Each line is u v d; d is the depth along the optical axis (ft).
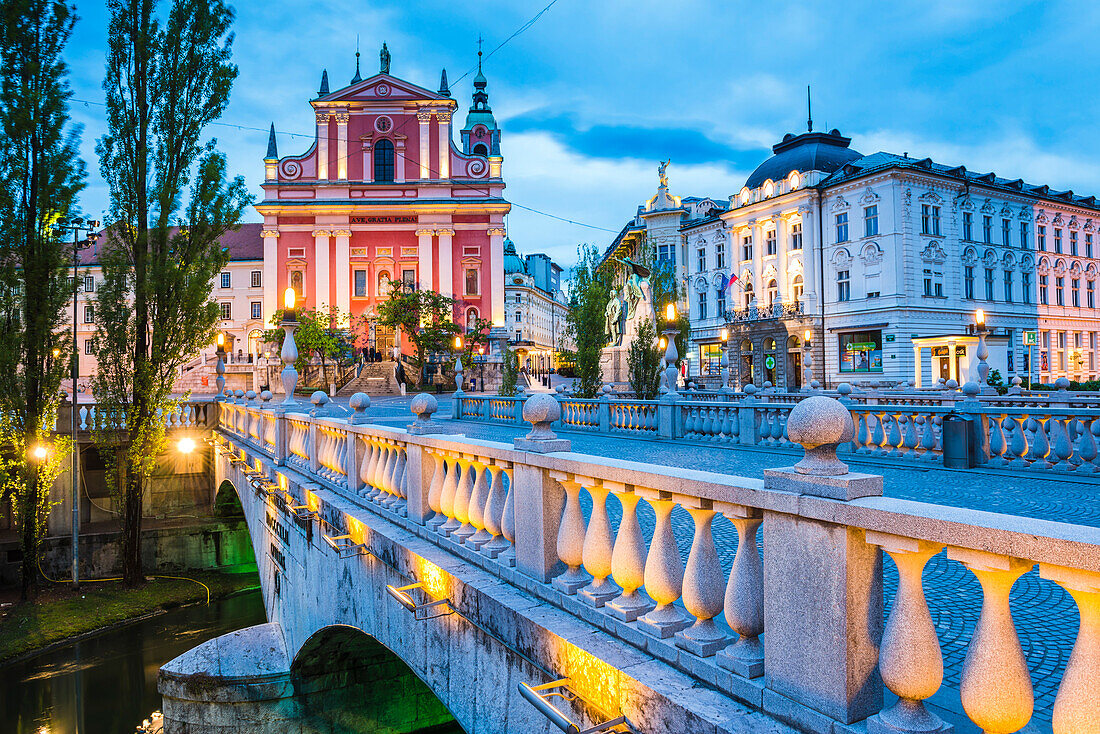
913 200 152.46
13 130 56.34
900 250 150.20
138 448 61.21
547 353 406.00
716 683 9.97
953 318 157.89
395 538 19.76
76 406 63.05
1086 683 6.46
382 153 208.13
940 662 7.75
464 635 15.62
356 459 25.73
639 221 229.04
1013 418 34.47
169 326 60.03
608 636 12.01
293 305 41.42
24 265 58.54
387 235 204.95
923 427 38.47
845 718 8.13
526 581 14.65
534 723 12.81
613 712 10.87
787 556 8.93
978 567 7.09
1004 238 170.50
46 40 58.54
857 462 38.78
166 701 32.71
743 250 186.50
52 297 59.31
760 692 9.27
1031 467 33.37
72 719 42.11
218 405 77.36
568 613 13.19
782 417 45.55
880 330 153.48
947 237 157.79
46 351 59.57
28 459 58.65
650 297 103.14
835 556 8.27
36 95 56.90
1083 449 31.83
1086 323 189.37
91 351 59.52
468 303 206.59
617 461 12.06
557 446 14.49
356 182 204.33
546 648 12.48
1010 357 169.07
